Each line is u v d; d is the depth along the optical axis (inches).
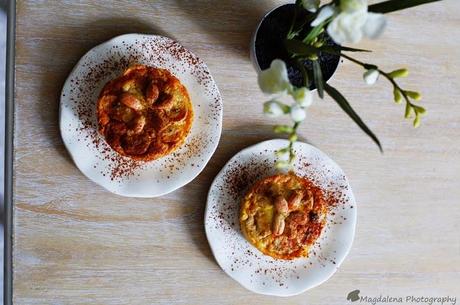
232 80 27.4
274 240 26.4
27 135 25.7
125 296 26.6
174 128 25.7
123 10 26.5
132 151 25.2
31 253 25.8
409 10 28.5
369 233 28.6
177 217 27.0
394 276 28.8
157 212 26.9
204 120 26.6
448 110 29.2
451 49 29.1
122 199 26.6
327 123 28.1
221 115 26.5
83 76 25.6
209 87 26.5
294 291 27.1
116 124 25.1
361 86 28.3
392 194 28.8
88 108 25.8
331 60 25.2
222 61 27.3
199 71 26.5
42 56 25.8
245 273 26.9
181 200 27.1
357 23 19.3
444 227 29.3
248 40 27.3
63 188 26.1
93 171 25.7
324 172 27.4
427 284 29.1
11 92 25.5
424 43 28.8
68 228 26.1
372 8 21.3
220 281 27.4
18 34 25.5
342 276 28.3
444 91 29.1
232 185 26.9
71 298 26.2
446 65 29.1
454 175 29.4
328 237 27.6
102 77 25.9
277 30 25.4
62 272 26.1
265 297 27.8
